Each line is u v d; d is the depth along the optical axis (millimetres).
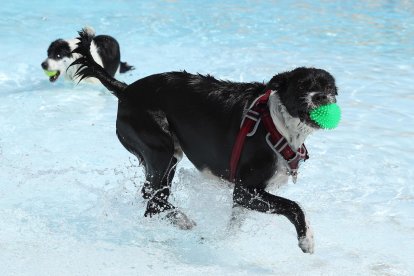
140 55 17109
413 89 14680
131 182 9750
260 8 22984
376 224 8641
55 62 14766
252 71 15727
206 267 7340
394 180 10094
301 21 21281
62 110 12977
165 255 7672
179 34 19312
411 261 7625
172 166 8664
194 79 8266
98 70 8891
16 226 8172
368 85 14891
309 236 7184
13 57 16641
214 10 22469
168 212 8508
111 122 12414
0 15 20734
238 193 7723
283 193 9547
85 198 9242
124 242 7996
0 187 9383
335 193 9617
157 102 8383
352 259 7641
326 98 7004
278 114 7332
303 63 16609
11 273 6812
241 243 8102
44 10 21750
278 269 7383
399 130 12219
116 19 20891
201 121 8016
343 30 20250
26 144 11070
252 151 7504
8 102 13273
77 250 7574
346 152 11141
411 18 21906
